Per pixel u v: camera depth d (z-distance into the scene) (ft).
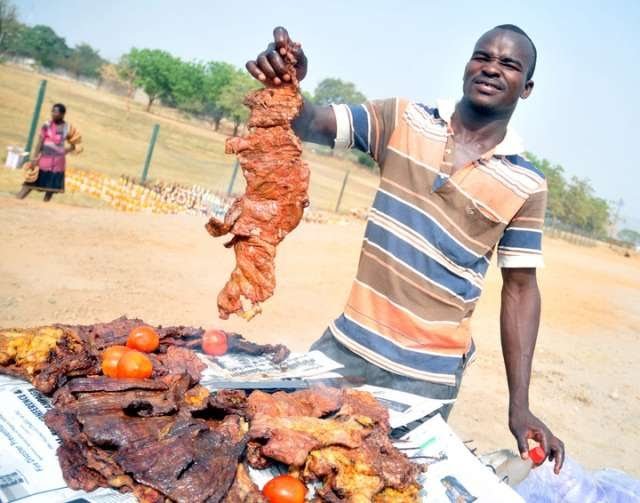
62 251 31.01
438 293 11.81
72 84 157.48
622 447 23.86
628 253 164.86
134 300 26.43
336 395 10.45
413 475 9.04
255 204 10.02
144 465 7.69
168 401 8.96
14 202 38.93
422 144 11.76
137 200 48.60
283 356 11.97
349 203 94.07
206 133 145.79
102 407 8.55
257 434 8.67
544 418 24.71
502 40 11.28
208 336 11.65
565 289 63.82
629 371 36.17
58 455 7.84
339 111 12.01
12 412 8.61
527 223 11.97
